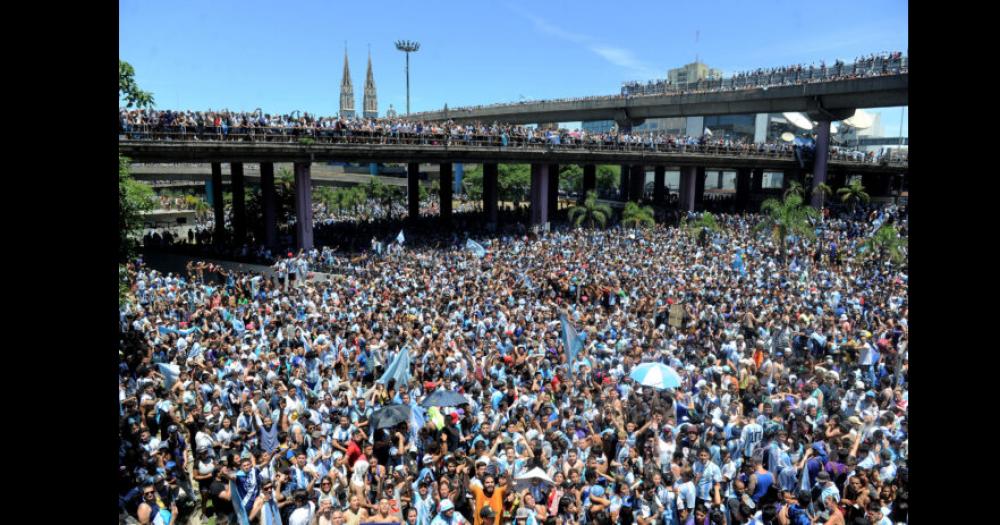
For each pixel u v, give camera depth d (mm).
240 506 10055
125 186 23578
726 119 112625
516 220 56750
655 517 9766
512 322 20125
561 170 106125
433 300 23531
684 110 70688
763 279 28672
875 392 13797
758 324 20391
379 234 45750
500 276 29312
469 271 31125
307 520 9648
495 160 46812
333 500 10078
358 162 43125
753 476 10016
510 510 9727
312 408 13375
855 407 12930
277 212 51062
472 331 19828
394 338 17812
